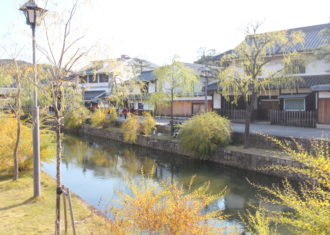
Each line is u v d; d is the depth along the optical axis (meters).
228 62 16.22
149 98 20.50
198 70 26.41
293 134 13.15
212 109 22.08
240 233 5.97
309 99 17.22
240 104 20.70
